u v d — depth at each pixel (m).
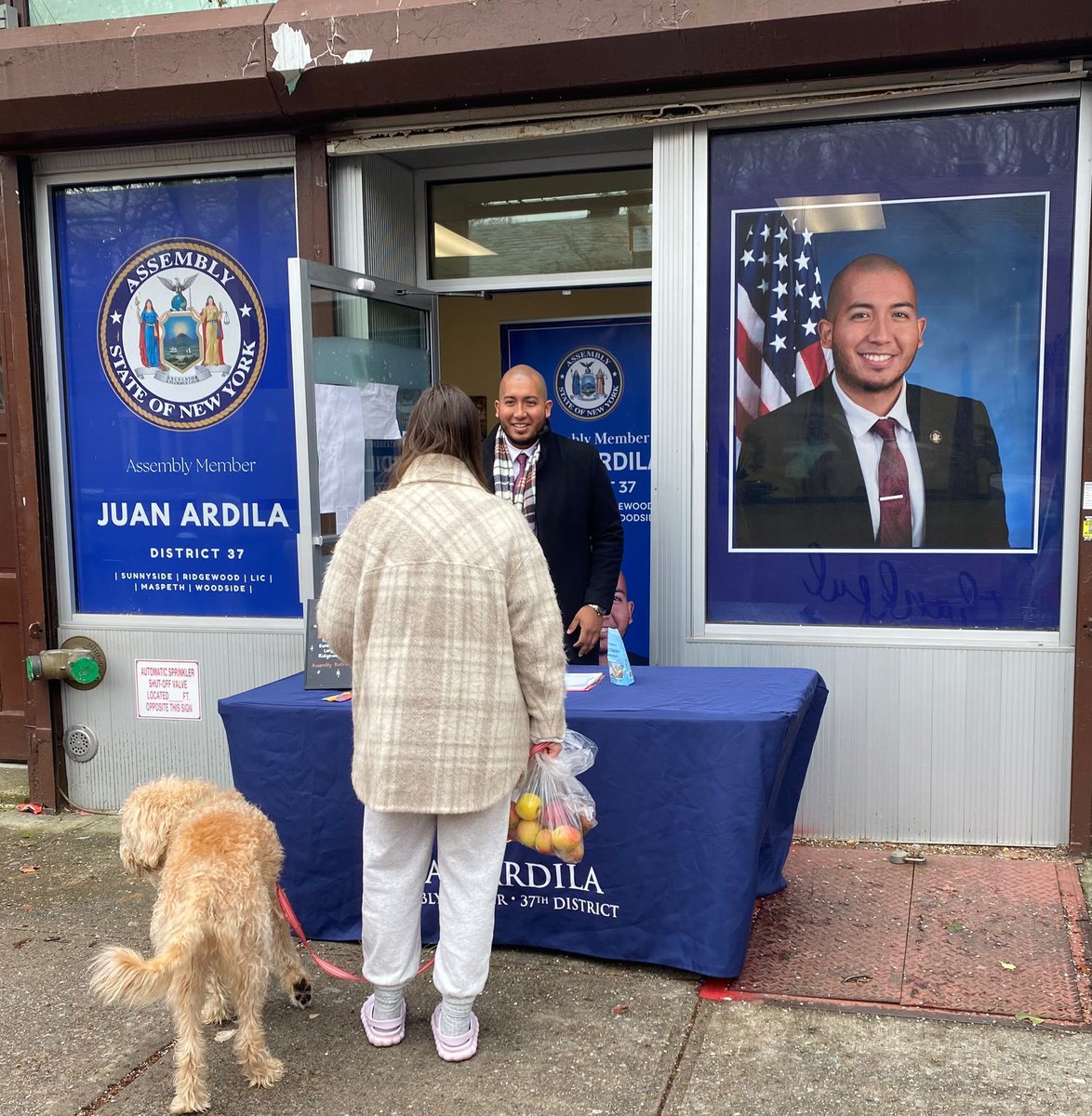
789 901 3.41
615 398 5.26
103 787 4.65
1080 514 3.64
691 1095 2.43
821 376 3.90
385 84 3.85
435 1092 2.47
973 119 3.70
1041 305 3.70
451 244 4.81
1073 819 3.73
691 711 2.85
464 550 2.41
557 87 3.79
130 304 4.50
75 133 4.23
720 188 3.93
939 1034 2.65
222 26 3.91
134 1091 2.53
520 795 2.66
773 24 3.47
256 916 2.45
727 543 4.02
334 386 3.90
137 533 4.59
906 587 3.89
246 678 4.47
